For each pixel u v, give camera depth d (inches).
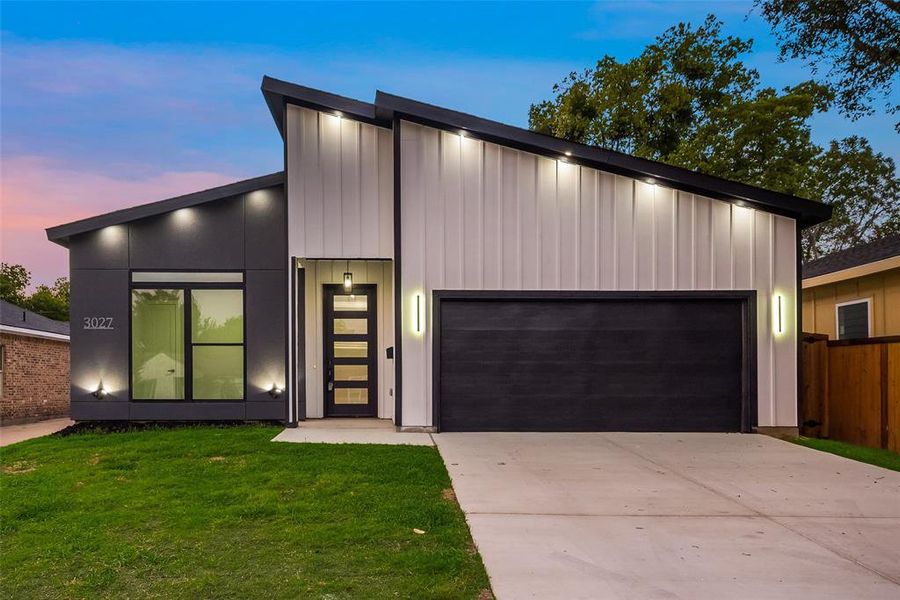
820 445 330.3
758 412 368.2
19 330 551.2
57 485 229.1
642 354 373.7
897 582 141.8
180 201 392.2
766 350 371.9
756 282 374.0
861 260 492.1
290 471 251.4
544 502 209.3
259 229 400.2
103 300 391.5
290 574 142.1
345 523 181.3
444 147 370.9
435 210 369.4
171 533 171.8
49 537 168.7
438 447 313.7
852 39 491.8
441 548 160.6
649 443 331.9
